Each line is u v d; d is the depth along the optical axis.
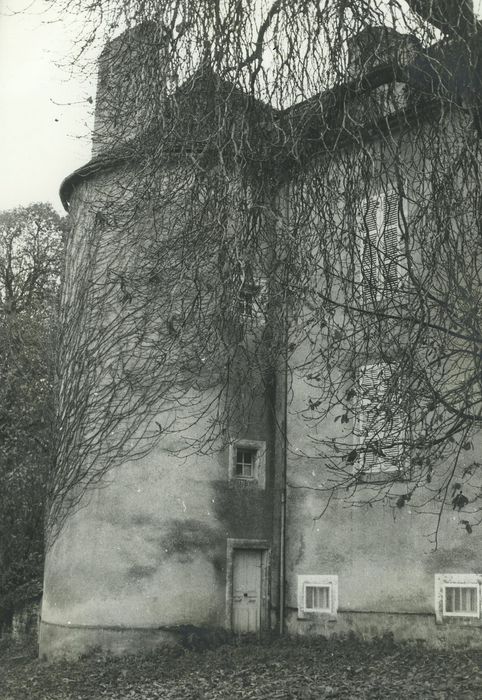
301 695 9.53
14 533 17.53
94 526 13.66
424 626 12.00
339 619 13.09
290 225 8.98
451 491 11.92
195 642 12.96
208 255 9.18
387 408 8.64
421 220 8.74
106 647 13.16
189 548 13.58
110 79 9.79
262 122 8.95
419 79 8.49
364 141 8.88
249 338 12.55
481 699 8.44
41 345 18.75
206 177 8.95
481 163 8.64
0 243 25.45
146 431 13.72
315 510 13.81
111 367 13.84
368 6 8.05
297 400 14.36
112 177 13.61
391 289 8.62
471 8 8.31
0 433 18.16
